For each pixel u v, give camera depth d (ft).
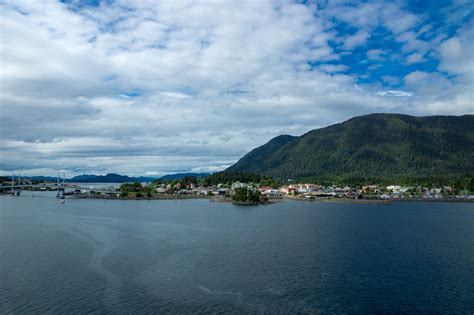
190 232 588.91
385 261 396.37
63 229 610.24
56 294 290.76
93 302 275.39
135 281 323.57
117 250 443.73
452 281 329.11
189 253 431.02
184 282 322.14
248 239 525.75
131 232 583.17
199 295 291.58
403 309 268.62
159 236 547.49
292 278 335.26
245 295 291.99
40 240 506.89
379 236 554.05
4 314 254.88
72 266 368.68
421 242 504.43
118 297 285.43
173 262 388.37
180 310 262.47
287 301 280.72
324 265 379.96
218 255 422.00
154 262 388.16
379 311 264.93
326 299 285.43
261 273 350.43
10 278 328.90
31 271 350.43
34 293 292.61
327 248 462.19
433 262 393.09
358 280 330.34
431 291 303.89
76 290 299.58
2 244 476.54
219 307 268.41
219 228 637.30
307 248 461.78
